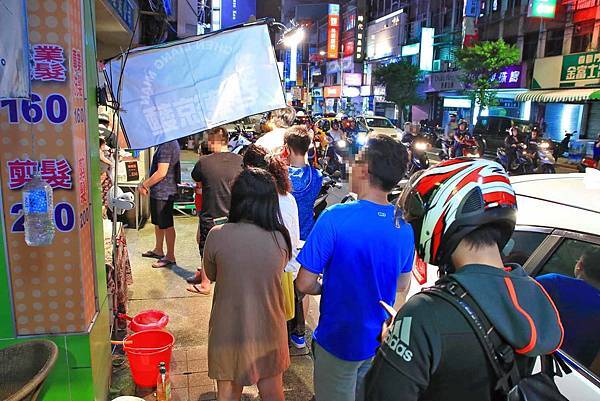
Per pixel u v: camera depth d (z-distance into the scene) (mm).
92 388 2639
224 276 2584
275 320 2668
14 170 2375
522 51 26047
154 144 3791
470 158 1287
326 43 59594
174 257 5824
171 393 3348
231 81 3854
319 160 12281
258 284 2588
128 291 4992
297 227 3562
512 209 1185
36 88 2322
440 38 33625
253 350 2594
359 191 2354
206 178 4832
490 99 24656
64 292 2523
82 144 2562
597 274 2125
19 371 2195
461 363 1072
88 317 2615
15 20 2174
